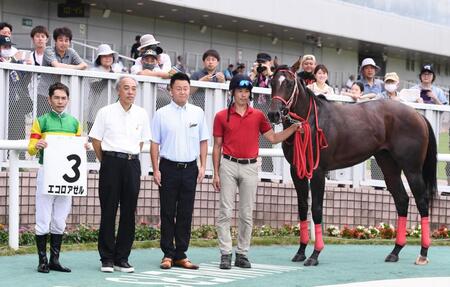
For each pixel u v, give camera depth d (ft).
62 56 30.73
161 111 23.68
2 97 27.58
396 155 27.53
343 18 81.71
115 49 66.08
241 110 24.08
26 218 27.73
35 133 21.81
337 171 35.09
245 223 24.20
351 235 33.17
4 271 21.84
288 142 25.79
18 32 57.98
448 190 37.01
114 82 29.96
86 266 23.21
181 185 23.65
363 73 37.73
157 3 61.98
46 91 28.63
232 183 24.00
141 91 30.27
